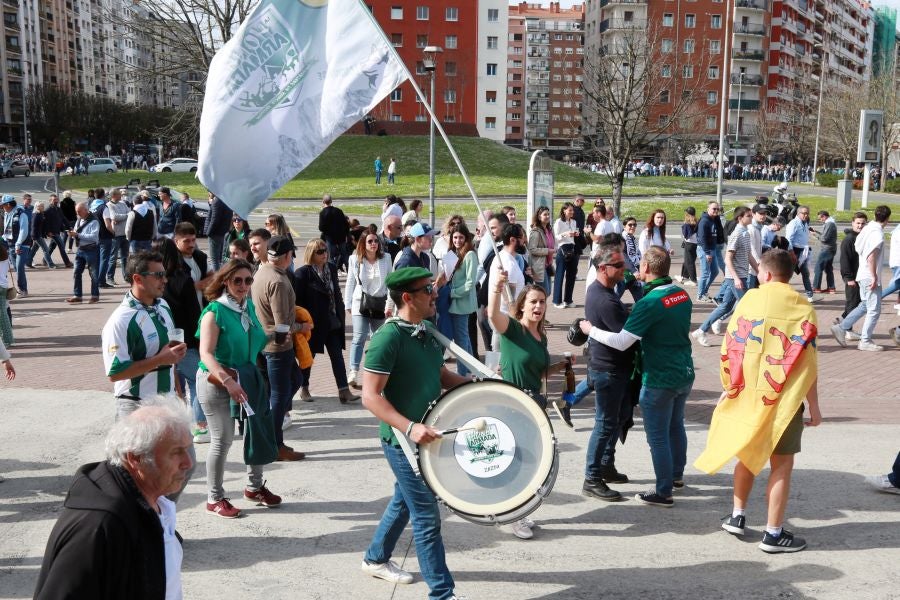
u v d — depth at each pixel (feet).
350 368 31.63
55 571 7.45
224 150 17.71
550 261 43.78
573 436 24.08
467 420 13.16
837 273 66.59
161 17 124.06
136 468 8.13
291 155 18.12
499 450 13.12
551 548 16.66
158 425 8.16
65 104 315.99
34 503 19.01
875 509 18.56
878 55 493.77
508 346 17.66
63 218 68.85
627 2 297.94
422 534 13.61
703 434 24.35
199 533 17.31
